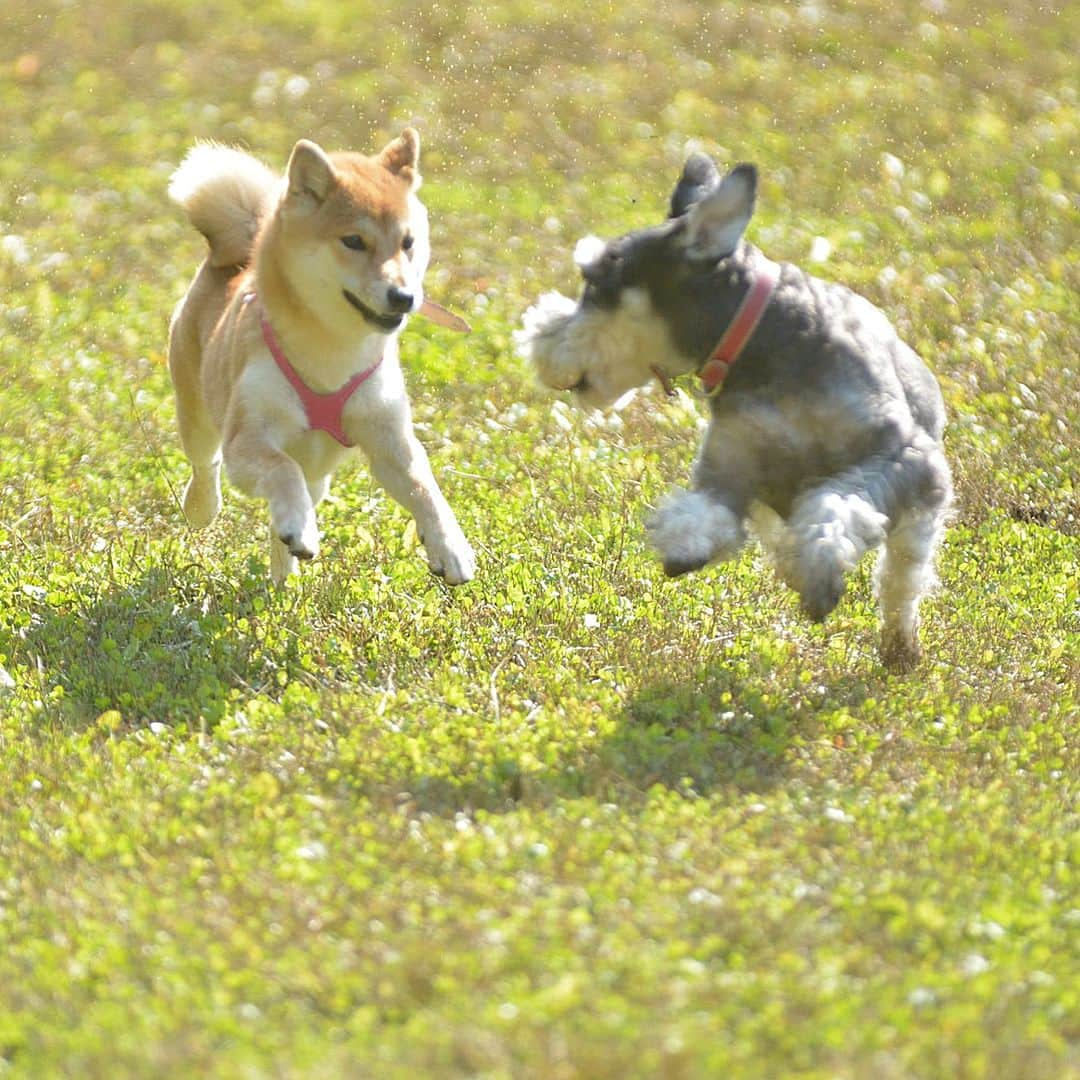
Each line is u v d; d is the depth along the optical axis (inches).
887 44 1192.8
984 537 534.6
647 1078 237.3
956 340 700.0
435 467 591.5
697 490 409.7
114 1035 255.3
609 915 290.2
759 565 500.7
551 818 334.3
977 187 922.1
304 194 440.1
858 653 449.7
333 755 374.6
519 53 1198.9
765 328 400.2
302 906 295.4
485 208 917.2
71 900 306.7
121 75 1194.6
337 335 443.8
